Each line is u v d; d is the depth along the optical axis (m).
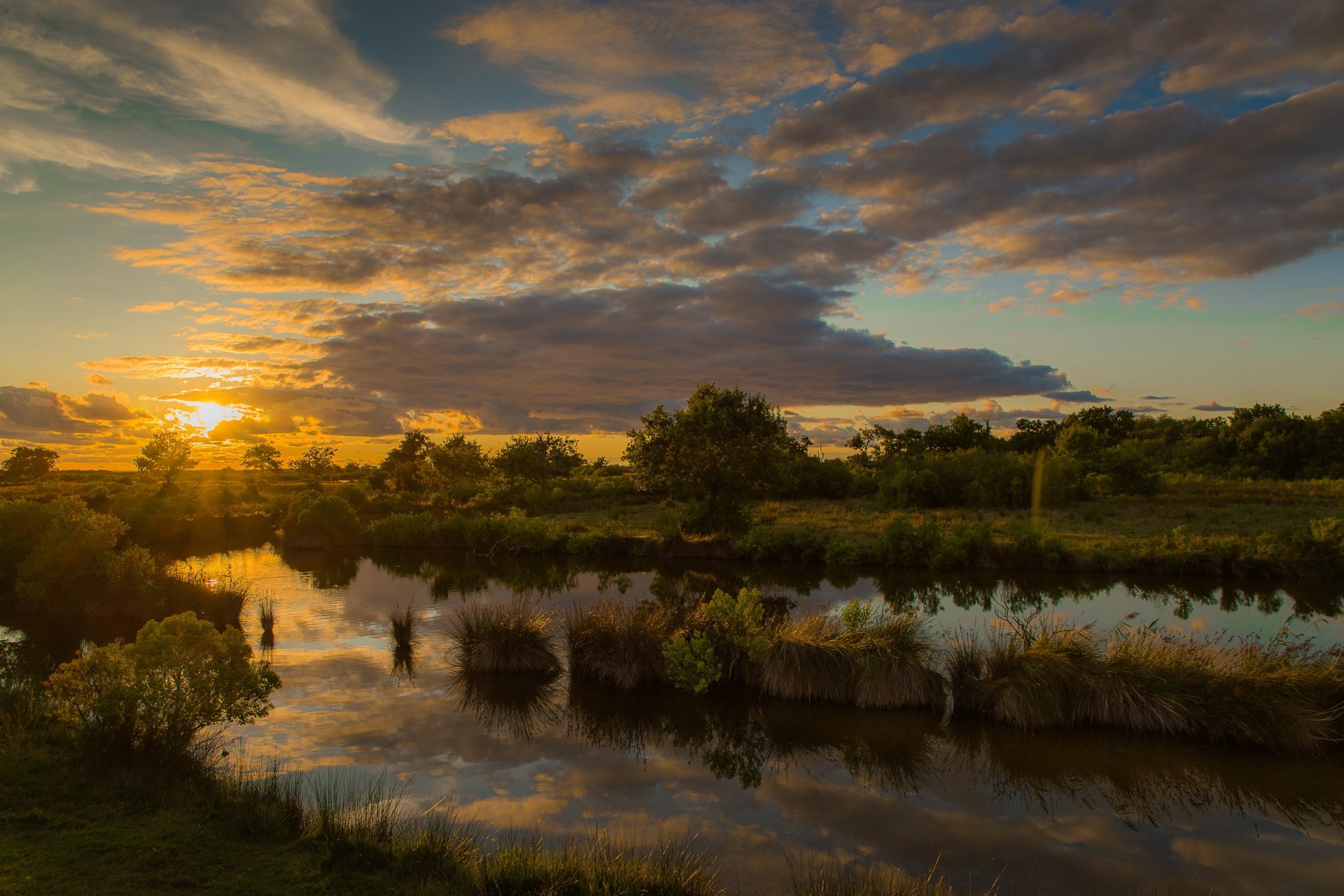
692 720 11.10
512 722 10.91
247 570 26.84
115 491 52.34
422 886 5.49
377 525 34.44
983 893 6.45
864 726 10.86
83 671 7.67
